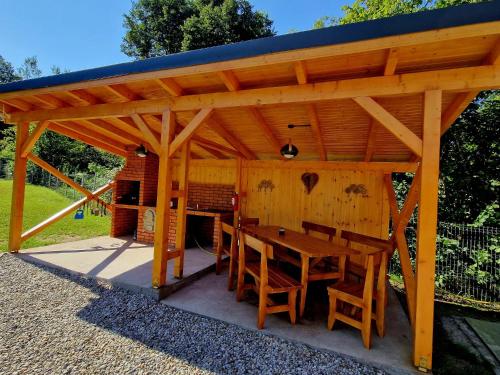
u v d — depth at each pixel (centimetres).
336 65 285
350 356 265
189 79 345
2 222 823
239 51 272
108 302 369
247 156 668
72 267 475
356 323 291
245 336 300
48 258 521
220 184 748
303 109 420
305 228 565
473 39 229
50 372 234
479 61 267
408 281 319
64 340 282
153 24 1825
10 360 247
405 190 694
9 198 1230
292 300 327
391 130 271
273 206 684
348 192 620
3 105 506
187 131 369
